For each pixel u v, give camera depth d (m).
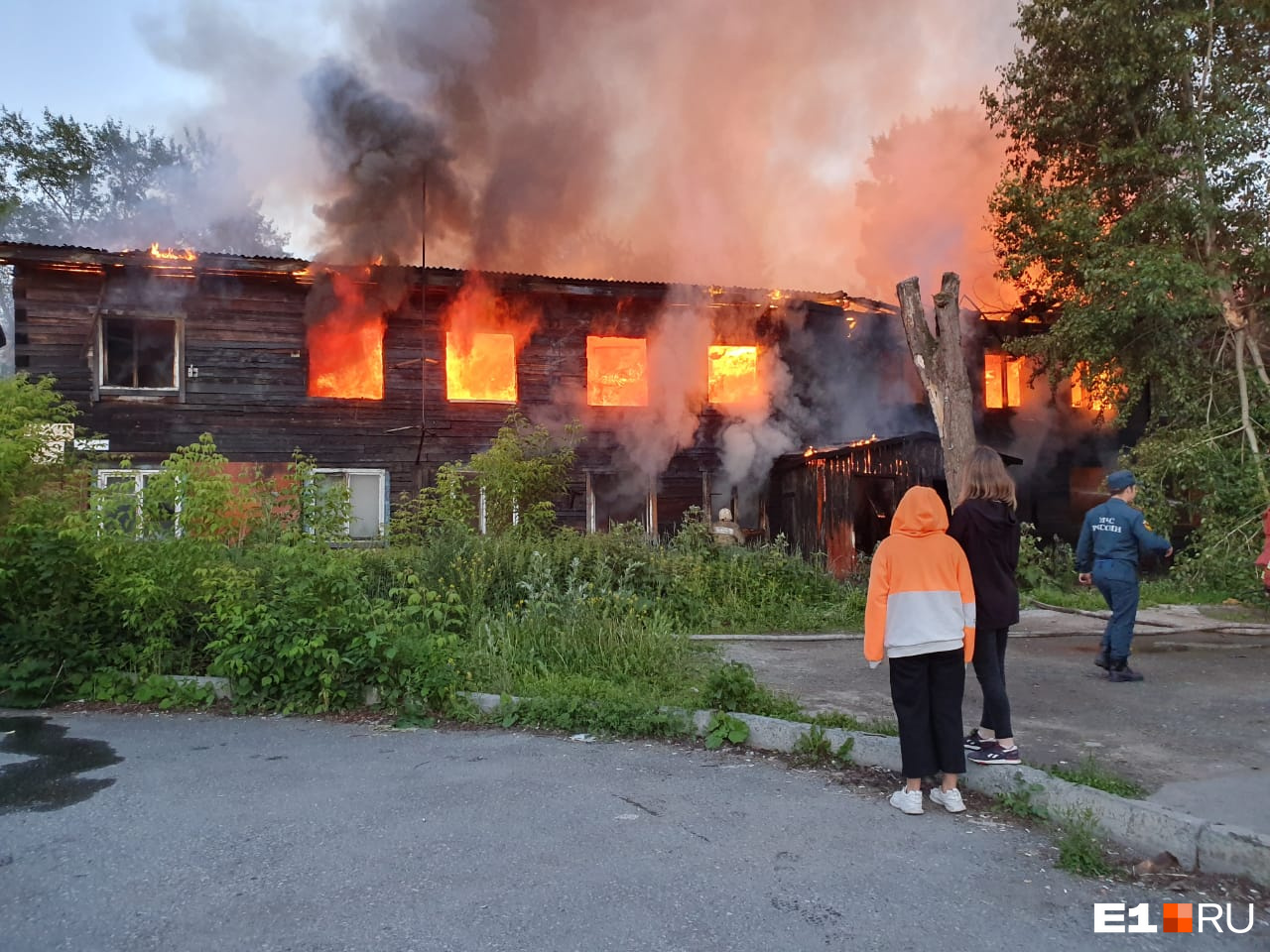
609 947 3.16
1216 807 4.27
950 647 4.46
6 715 6.70
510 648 7.51
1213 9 13.03
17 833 4.25
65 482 8.59
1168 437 13.67
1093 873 3.82
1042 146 15.41
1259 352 14.11
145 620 7.36
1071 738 5.59
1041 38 14.41
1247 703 6.54
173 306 15.16
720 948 3.16
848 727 5.67
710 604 10.52
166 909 3.44
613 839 4.17
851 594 11.40
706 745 5.72
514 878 3.73
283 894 3.57
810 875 3.78
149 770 5.29
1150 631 10.16
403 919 3.35
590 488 16.92
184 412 15.10
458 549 9.68
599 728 6.11
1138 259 13.14
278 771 5.27
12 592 7.35
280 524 8.31
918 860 3.95
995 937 3.27
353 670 6.73
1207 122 13.03
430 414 16.30
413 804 4.65
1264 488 12.23
